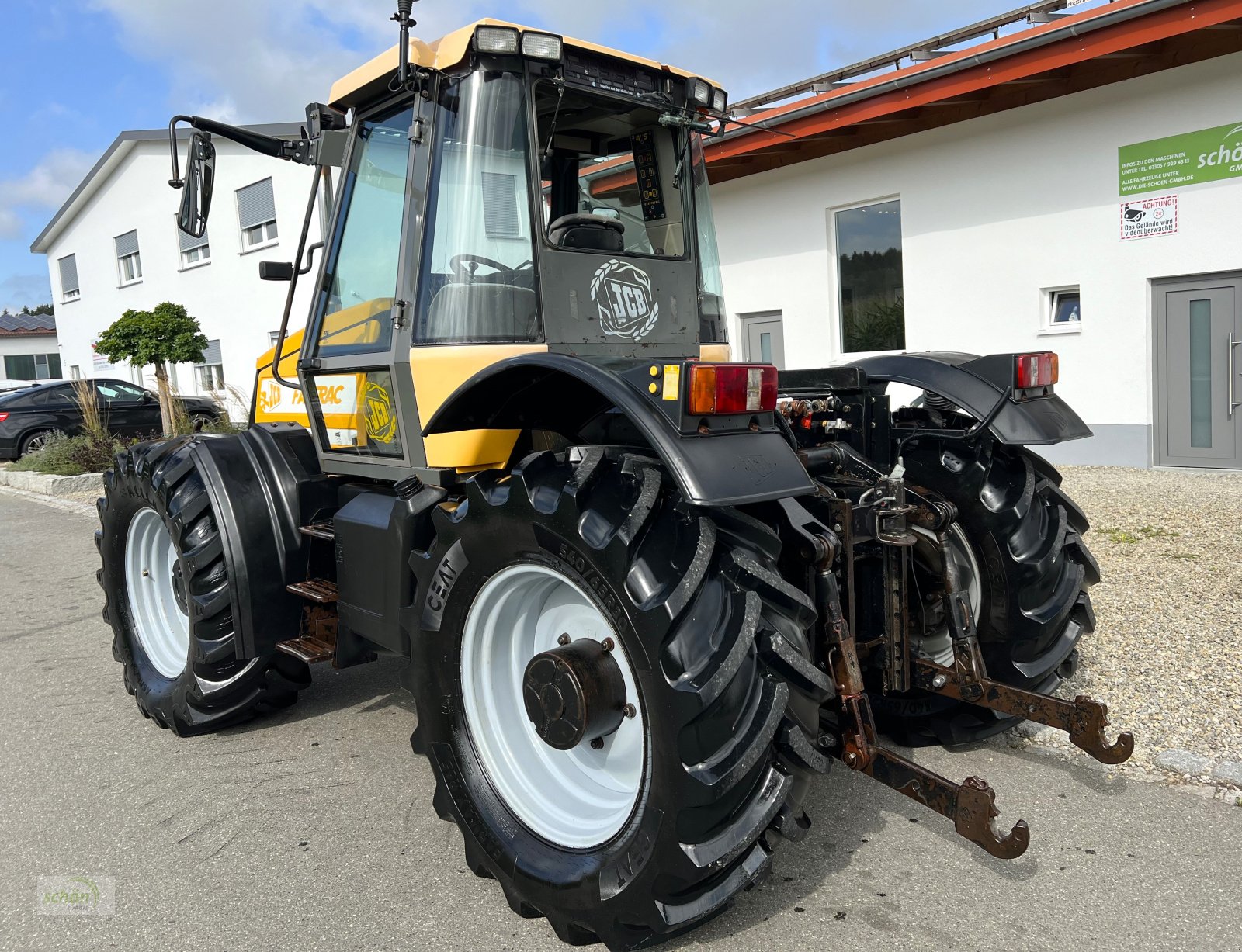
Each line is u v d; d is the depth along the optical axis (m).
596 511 2.02
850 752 2.20
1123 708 3.25
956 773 2.88
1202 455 7.88
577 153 3.06
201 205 2.97
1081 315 8.32
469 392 2.33
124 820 2.86
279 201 17.30
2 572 7.09
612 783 2.28
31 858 2.64
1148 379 8.01
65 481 11.81
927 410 3.22
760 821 1.89
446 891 2.41
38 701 4.04
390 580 2.71
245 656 3.24
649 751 1.98
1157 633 3.94
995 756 3.00
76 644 4.97
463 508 2.32
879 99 8.52
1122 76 7.70
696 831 1.86
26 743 3.53
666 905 1.91
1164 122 7.57
